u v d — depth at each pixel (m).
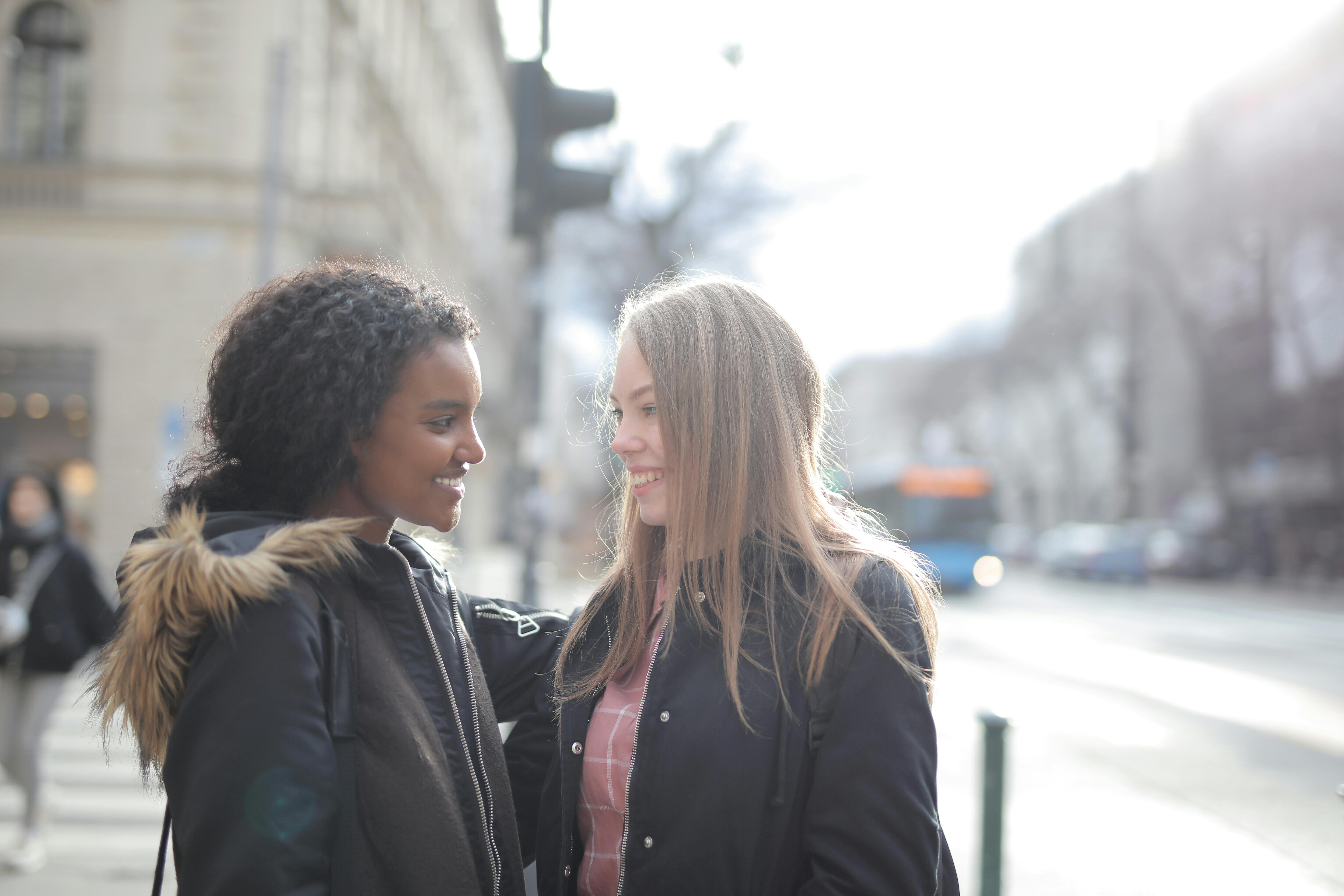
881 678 1.43
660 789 1.48
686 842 1.45
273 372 1.39
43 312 13.05
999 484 54.56
